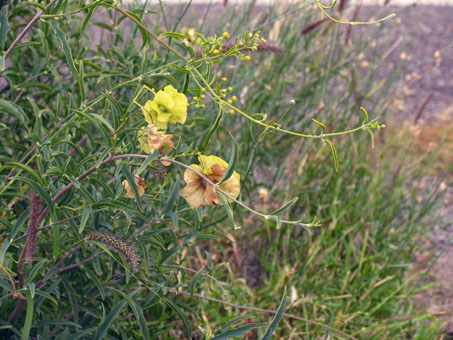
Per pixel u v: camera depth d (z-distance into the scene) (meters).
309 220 2.98
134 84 1.68
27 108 2.13
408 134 4.12
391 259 3.02
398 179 3.45
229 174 1.32
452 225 3.60
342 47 3.70
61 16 1.48
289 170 3.13
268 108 3.23
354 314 2.63
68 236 1.67
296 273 2.86
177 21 2.43
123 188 1.59
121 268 1.84
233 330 1.58
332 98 3.46
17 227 1.42
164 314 2.28
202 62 1.52
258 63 3.24
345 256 3.15
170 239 2.13
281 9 3.35
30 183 1.35
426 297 3.00
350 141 3.35
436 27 6.75
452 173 4.04
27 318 1.31
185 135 2.64
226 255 3.02
